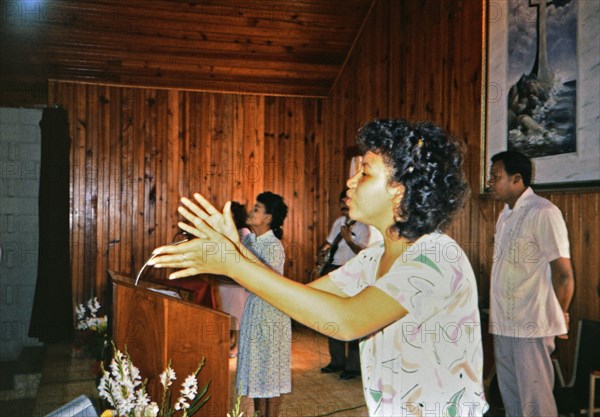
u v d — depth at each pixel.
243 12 5.94
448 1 4.94
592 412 2.99
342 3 6.07
